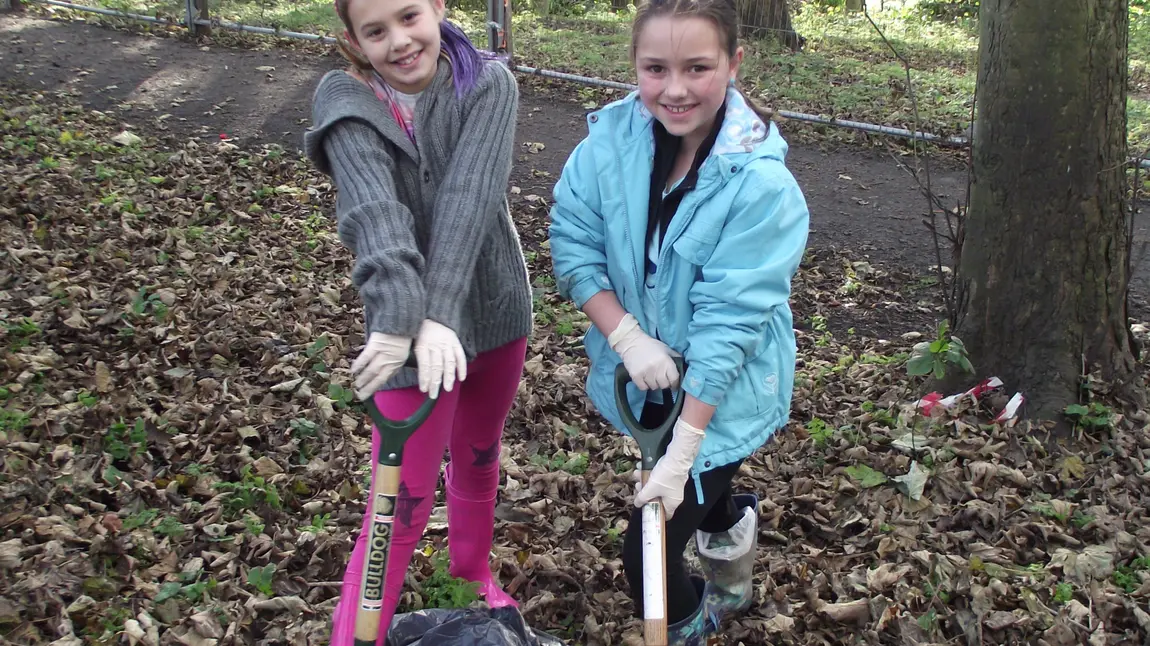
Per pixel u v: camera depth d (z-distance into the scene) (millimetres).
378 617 2129
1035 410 4238
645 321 2467
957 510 3684
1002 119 4172
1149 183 7414
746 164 2287
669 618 2678
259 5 12609
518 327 2566
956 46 14250
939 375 3988
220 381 4398
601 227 2492
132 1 12664
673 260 2387
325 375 4523
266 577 3109
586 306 2475
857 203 7410
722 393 2324
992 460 3973
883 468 3951
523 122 8883
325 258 6031
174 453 3811
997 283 4305
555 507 3711
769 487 3859
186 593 3021
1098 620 3064
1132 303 5738
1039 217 4176
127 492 3490
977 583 3213
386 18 2129
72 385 4227
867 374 4871
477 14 13531
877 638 2982
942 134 8133
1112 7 4020
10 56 10008
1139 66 13062
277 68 10234
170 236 5988
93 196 6535
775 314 2467
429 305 2031
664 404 2572
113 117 8422
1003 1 4090
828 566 3375
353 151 2150
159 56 10469
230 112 8781
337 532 3455
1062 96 4047
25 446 3639
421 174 2260
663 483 2307
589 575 3295
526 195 7227
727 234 2314
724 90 2275
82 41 10867
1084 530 3545
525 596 3230
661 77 2242
